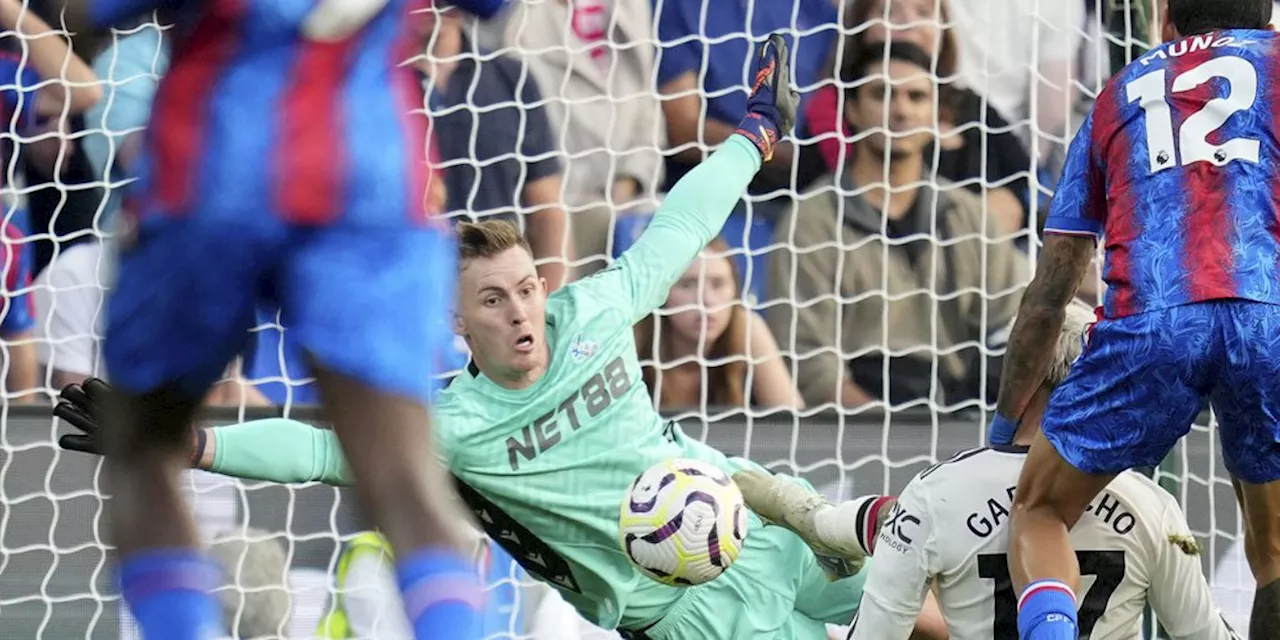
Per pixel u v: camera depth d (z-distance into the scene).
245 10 9.84
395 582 9.45
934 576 15.70
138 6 9.91
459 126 25.16
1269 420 14.90
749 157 18.97
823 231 24.55
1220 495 21.88
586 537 17.66
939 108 24.77
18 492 21.64
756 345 24.44
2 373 23.56
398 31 10.11
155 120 9.88
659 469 16.44
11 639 21.25
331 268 9.59
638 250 18.45
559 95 25.58
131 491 10.13
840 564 17.81
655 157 25.91
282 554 21.28
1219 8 15.88
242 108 9.73
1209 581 21.39
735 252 22.88
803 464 22.33
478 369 17.66
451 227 17.38
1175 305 14.72
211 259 9.67
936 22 23.36
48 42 24.33
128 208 10.06
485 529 18.12
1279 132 15.15
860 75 24.91
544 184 25.39
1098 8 21.97
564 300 17.94
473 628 9.23
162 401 10.16
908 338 24.30
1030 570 14.83
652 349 24.52
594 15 25.66
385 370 9.47
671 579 16.27
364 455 9.52
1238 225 14.86
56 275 24.14
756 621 18.08
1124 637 15.56
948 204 24.58
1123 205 15.27
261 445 16.92
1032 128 22.16
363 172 9.74
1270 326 14.62
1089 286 24.05
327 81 9.84
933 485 15.68
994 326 24.30
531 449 17.41
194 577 10.06
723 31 25.92
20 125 24.44
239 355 10.35
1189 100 15.28
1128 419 14.89
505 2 10.91
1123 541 15.35
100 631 21.34
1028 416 16.05
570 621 21.84
